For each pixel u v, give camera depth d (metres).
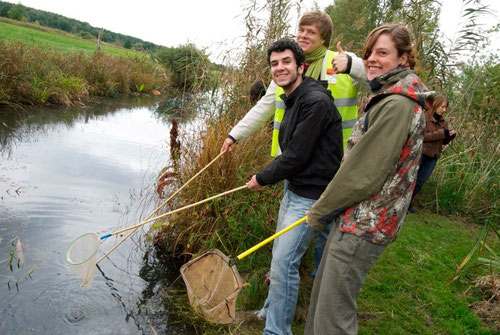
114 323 2.72
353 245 1.92
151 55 15.02
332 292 1.99
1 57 8.34
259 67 4.77
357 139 1.99
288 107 2.61
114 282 3.20
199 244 3.61
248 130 3.28
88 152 6.41
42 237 3.65
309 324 2.28
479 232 5.02
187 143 4.03
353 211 1.93
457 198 5.57
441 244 4.46
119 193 4.89
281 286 2.41
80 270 2.77
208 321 2.71
